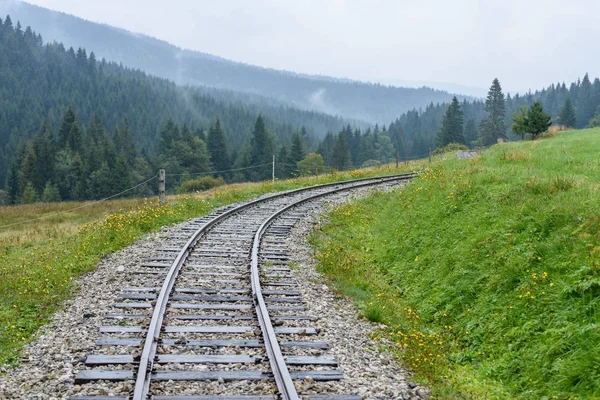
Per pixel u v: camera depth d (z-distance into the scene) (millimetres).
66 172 99812
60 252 14281
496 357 7500
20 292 10344
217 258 12680
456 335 8758
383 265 13547
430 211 14453
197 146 115500
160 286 10297
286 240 15320
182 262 12023
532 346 7082
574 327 6664
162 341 7426
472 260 10086
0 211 37438
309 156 100250
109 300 9492
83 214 31547
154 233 16250
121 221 17203
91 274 11602
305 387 6230
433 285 10641
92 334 7797
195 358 6836
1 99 193375
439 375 6992
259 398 5828
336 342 7883
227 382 6273
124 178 91938
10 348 7461
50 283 10781
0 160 142750
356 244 15969
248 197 25750
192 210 20922
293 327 8359
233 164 124312
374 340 8172
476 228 11305
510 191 12094
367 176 35875
